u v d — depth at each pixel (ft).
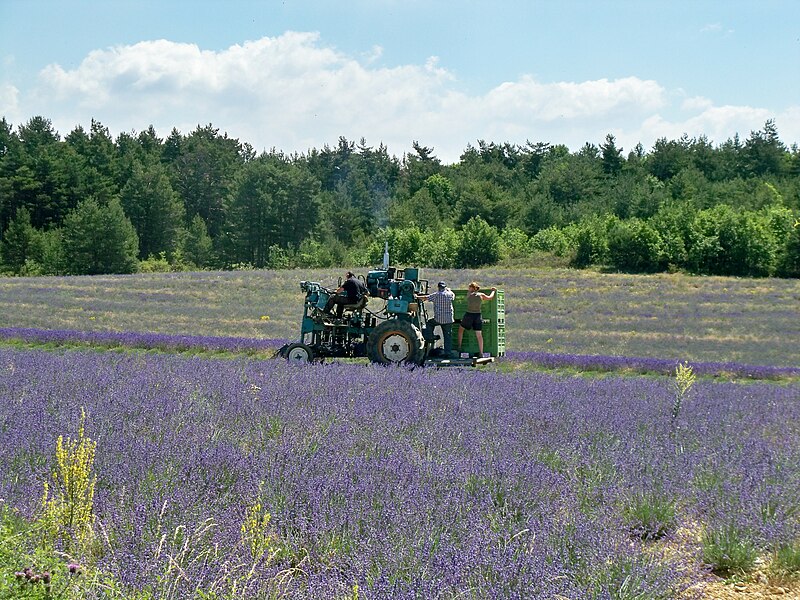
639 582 15.23
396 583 14.37
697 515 21.18
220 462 22.09
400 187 425.28
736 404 42.88
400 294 54.19
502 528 17.53
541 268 192.34
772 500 21.50
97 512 18.13
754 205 281.95
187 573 14.20
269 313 118.42
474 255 213.25
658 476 23.26
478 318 53.88
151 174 323.16
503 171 406.82
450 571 14.84
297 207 323.98
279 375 43.32
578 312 124.16
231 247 317.63
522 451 25.46
